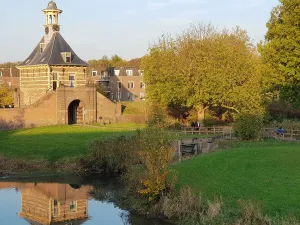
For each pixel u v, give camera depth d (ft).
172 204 67.00
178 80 156.97
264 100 160.15
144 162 78.59
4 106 231.91
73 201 84.07
